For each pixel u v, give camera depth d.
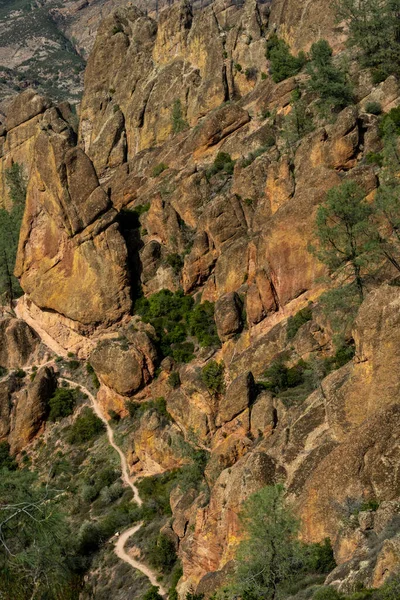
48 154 93.06
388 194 55.25
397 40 92.69
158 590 52.91
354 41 93.19
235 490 45.09
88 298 90.06
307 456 42.44
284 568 35.22
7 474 55.97
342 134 75.69
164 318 84.31
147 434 71.00
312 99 90.69
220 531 45.84
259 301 70.94
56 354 93.12
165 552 55.69
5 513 50.59
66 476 76.12
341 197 55.09
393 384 40.94
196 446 66.38
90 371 89.25
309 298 68.00
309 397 48.66
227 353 72.75
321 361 57.72
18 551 51.25
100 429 81.12
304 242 68.38
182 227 91.19
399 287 43.25
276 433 48.84
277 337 65.69
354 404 42.53
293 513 38.38
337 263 56.00
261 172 84.62
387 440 36.56
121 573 56.88
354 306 55.94
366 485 36.31
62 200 91.69
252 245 76.12
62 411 85.69
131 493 68.69
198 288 85.69
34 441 84.75
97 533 62.91
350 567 30.75
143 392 79.50
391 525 31.97
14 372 90.88
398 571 27.31
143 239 93.88
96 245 90.19
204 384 68.44
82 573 59.16
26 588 50.88
